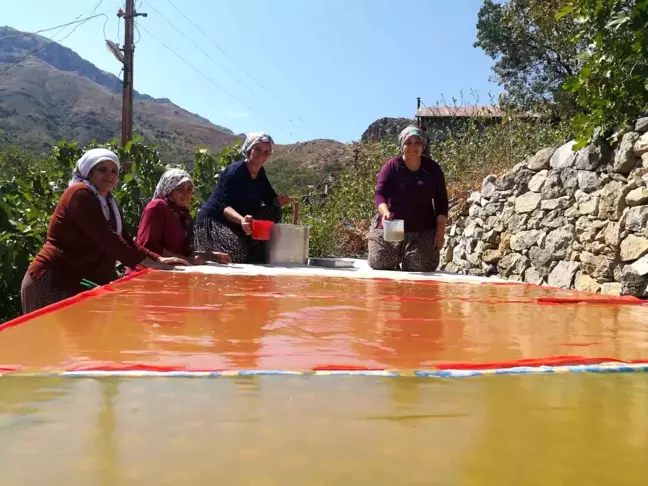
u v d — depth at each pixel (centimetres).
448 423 66
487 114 989
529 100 1833
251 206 455
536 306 205
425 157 431
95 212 309
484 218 711
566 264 529
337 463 53
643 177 425
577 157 518
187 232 438
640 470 53
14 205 602
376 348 114
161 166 725
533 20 1522
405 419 68
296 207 716
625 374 94
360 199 1075
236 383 84
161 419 66
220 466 52
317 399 76
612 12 428
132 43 1355
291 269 364
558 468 53
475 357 107
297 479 50
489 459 55
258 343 117
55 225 313
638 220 428
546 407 74
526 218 607
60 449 56
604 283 468
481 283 311
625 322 164
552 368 96
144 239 394
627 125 445
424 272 393
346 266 452
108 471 51
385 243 419
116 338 118
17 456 54
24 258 531
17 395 75
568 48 1338
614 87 447
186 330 131
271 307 179
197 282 258
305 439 60
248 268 357
